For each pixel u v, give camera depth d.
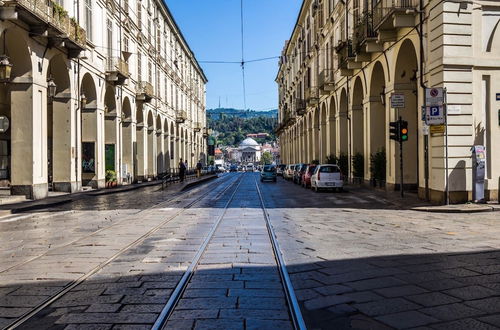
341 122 31.77
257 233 10.28
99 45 26.89
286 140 69.69
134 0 34.84
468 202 15.03
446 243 8.85
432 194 15.91
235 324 4.61
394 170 20.98
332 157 32.12
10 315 4.93
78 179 23.72
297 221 12.38
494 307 5.01
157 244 9.00
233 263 7.28
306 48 47.09
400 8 17.05
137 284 6.07
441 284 5.95
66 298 5.52
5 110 23.91
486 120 15.32
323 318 4.80
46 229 11.36
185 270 6.83
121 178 31.16
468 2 15.13
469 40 15.15
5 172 24.02
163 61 45.62
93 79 25.89
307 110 44.94
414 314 4.84
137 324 4.61
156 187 30.95
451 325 4.50
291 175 40.62
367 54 23.81
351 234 10.10
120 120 30.92
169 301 5.31
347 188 25.23
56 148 22.58
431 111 15.09
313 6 41.38
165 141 47.91
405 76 20.25
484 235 9.69
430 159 16.09
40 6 17.73
